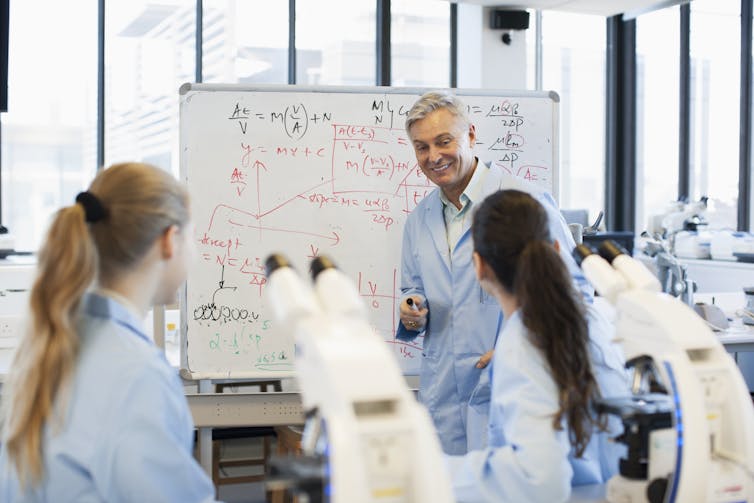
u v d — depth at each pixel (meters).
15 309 3.17
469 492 1.40
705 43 5.55
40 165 5.03
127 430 1.15
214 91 2.66
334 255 2.72
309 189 2.71
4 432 1.22
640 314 1.24
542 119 2.88
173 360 2.99
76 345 1.19
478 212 1.48
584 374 1.32
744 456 1.18
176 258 1.31
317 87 2.71
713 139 5.54
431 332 2.43
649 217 4.85
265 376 2.68
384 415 0.91
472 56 5.59
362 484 0.86
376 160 2.74
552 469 1.29
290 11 5.45
